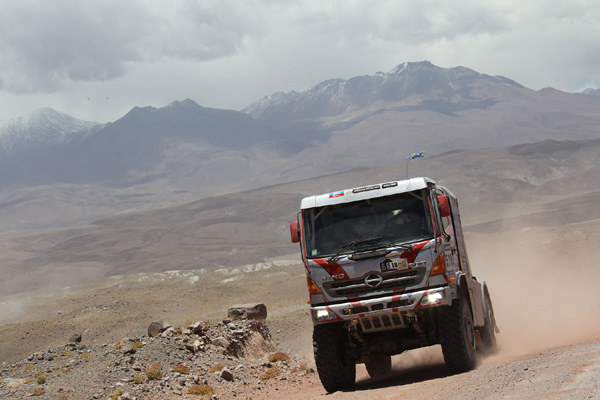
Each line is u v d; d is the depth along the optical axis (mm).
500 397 10906
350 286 15430
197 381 21844
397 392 13953
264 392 19969
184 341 27031
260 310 34312
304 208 16281
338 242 15781
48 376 22031
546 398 10039
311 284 15852
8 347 119188
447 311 15531
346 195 16141
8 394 19797
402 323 15375
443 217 16359
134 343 26172
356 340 16297
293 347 56562
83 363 23406
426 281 15188
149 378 21984
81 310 147000
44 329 128625
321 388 18250
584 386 10211
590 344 16094
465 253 19688
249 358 29828
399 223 15617
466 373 14953
